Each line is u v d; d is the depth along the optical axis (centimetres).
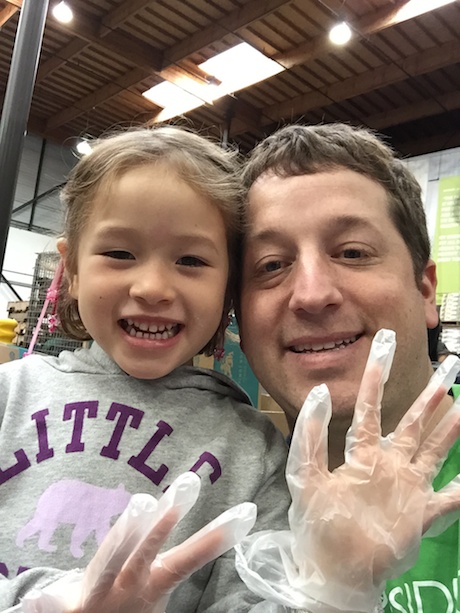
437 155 344
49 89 562
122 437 84
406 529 58
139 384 91
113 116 586
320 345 83
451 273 328
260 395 189
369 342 82
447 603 73
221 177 94
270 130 548
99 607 52
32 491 80
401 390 84
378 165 90
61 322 105
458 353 303
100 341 89
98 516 77
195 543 55
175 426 87
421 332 87
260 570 62
